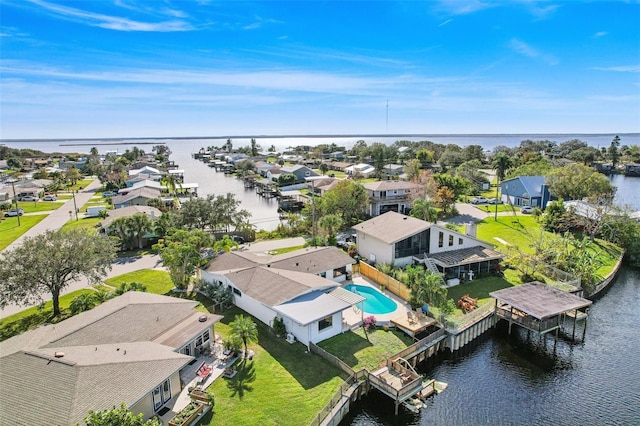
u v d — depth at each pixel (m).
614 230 55.81
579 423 24.59
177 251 40.53
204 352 28.78
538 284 38.06
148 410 22.03
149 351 24.59
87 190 115.25
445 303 34.16
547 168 98.69
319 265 41.09
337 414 23.66
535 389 27.88
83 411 19.20
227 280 37.41
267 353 28.94
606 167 158.25
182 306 31.05
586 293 42.56
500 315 35.72
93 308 31.19
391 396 25.36
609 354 32.25
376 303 37.78
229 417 22.55
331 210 67.00
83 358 22.92
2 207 84.69
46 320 34.00
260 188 116.25
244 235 60.25
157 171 134.38
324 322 31.02
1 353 23.81
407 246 44.72
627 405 26.20
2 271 31.22
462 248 47.09
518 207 82.38
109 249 38.06
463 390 27.75
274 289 34.03
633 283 46.56
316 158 198.75
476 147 170.25
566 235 52.59
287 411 23.20
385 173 127.69
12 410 19.22
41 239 33.88
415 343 30.39
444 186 75.25
